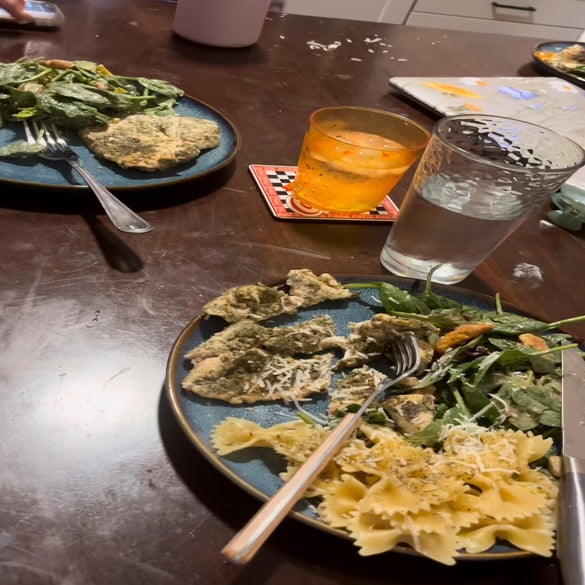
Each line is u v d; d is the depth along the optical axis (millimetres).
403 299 579
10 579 347
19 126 751
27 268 565
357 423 442
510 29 2586
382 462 419
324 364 517
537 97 1269
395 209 815
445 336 548
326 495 397
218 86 1039
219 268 635
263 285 568
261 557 385
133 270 598
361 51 1376
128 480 411
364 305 603
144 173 710
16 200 643
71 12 1168
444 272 667
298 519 377
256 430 429
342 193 745
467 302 626
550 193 638
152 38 1159
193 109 877
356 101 1124
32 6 1094
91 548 370
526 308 697
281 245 697
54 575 354
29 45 1002
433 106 1128
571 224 884
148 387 481
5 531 367
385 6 2375
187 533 391
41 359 479
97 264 593
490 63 1502
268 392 475
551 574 407
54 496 391
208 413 447
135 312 550
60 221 633
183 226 680
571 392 519
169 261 624
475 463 433
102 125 758
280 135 931
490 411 494
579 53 1610
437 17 2463
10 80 779
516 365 544
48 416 438
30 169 666
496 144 688
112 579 359
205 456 401
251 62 1172
